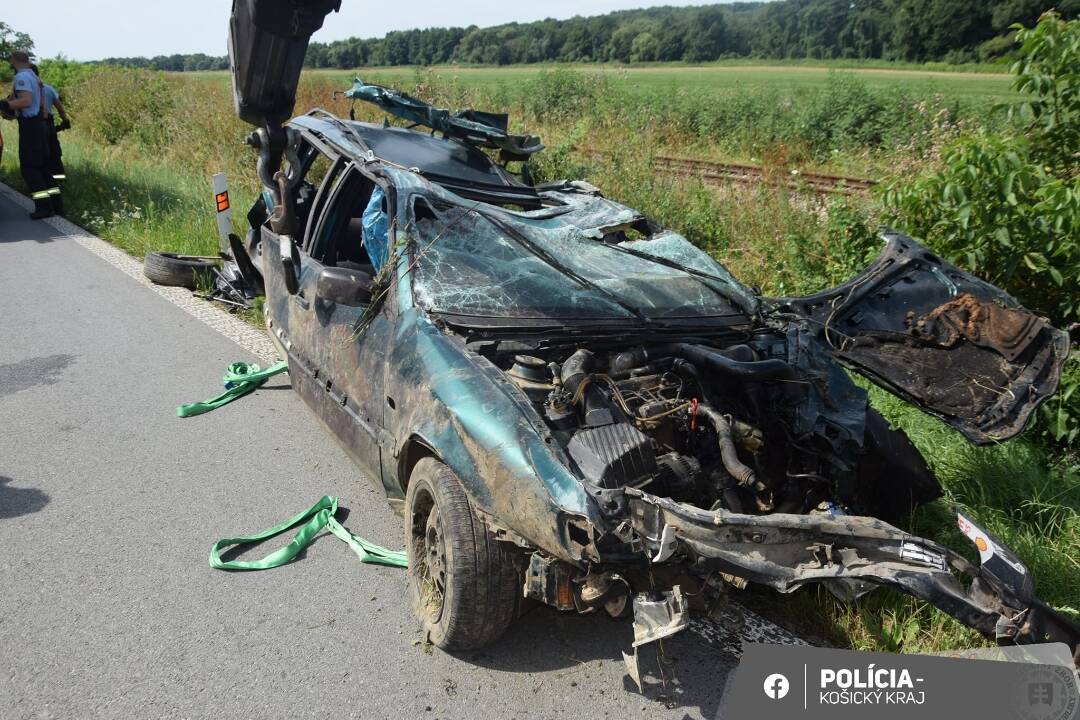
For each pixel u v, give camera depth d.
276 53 5.94
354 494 4.75
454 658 3.44
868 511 4.05
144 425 5.48
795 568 2.79
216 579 3.89
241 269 6.83
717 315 4.45
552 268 4.36
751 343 4.32
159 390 6.06
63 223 11.38
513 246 4.43
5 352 6.67
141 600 3.71
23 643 3.39
